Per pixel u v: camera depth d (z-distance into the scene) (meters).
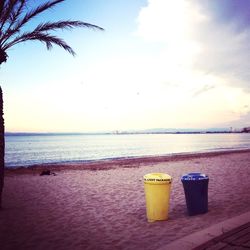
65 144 95.56
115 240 5.14
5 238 5.57
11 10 8.03
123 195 9.52
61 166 23.31
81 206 8.16
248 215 5.42
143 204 8.04
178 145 77.19
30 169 21.23
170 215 6.56
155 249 4.49
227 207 6.84
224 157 26.25
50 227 6.21
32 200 9.27
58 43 9.25
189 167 18.22
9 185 12.73
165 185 6.12
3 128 8.12
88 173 16.92
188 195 6.39
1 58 7.88
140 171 17.02
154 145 79.81
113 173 16.39
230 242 4.11
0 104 7.93
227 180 11.73
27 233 5.84
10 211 7.75
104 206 8.02
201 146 68.31
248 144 77.12
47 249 4.94
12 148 70.62
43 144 97.19
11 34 8.29
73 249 4.87
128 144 89.75
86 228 6.01
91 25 9.14
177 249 3.99
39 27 8.76
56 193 10.44
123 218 6.63
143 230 5.57
